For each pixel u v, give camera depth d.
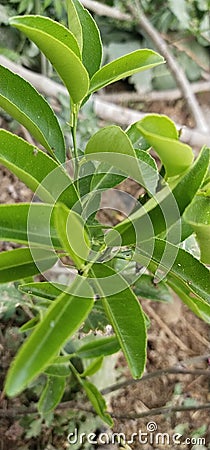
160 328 0.94
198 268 0.52
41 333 0.41
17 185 1.01
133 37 1.23
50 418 0.77
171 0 1.19
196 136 1.10
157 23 1.25
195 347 0.93
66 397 0.79
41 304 0.69
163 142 0.41
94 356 0.69
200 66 1.29
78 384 0.79
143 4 1.23
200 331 0.95
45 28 0.47
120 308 0.47
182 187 0.47
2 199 0.99
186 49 1.27
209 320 0.54
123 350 0.47
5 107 0.52
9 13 1.07
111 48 1.21
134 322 0.47
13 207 0.45
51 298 0.57
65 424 0.79
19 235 0.46
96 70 0.53
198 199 0.49
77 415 0.79
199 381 0.89
